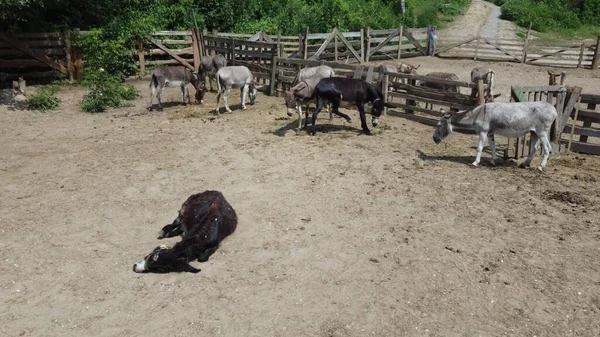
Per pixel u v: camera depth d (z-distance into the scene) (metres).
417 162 9.12
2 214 7.18
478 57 23.11
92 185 8.23
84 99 14.40
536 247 6.12
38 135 11.25
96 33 17.33
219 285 5.48
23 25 16.89
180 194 7.86
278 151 9.88
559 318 4.86
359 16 25.95
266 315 4.98
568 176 8.41
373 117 11.08
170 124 12.05
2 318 4.96
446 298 5.19
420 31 23.75
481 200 7.45
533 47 22.33
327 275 5.63
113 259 6.02
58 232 6.67
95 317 4.98
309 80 10.80
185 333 4.74
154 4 20.69
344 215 7.06
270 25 22.92
